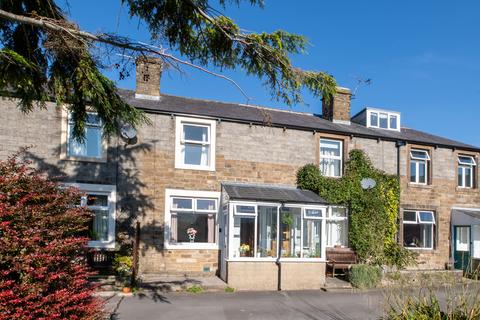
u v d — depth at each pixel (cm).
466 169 1981
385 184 1734
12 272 582
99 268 1360
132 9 755
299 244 1457
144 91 1633
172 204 1495
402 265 1591
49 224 614
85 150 1427
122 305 1063
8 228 570
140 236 1436
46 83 802
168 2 731
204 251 1501
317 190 1619
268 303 1160
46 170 1363
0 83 716
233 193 1434
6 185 603
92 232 1393
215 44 768
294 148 1658
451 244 1862
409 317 654
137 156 1462
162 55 705
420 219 1825
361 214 1655
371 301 1193
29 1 720
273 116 1759
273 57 722
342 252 1611
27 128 1366
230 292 1302
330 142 1742
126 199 1434
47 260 580
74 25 680
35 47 772
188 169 1514
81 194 700
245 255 1406
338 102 1912
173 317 973
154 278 1403
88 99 831
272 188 1576
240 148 1587
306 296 1273
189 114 1524
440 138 2086
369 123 1972
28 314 565
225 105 1822
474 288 712
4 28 764
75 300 618
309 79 731
